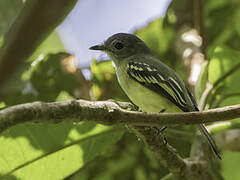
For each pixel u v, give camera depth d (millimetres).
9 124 4258
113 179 11312
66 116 4926
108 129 8367
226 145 9555
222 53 9688
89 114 5172
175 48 12258
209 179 8727
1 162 7832
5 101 9875
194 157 8672
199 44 11516
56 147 8109
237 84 9719
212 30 13273
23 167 8062
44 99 10469
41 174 8273
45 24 1752
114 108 5402
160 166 11078
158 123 5625
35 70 10320
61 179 8445
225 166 11375
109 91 11023
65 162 8383
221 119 5832
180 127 9969
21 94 10039
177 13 12820
